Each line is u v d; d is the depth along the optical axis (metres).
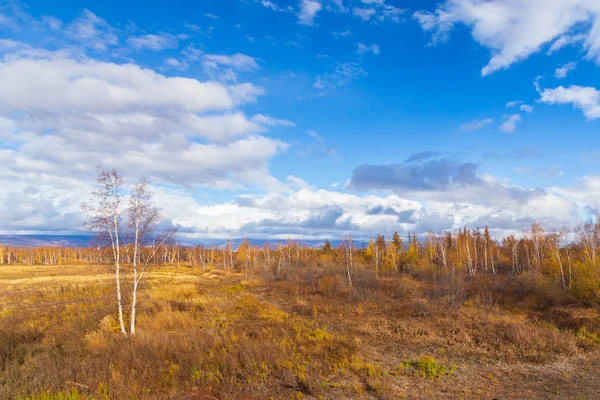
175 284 52.78
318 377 14.12
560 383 14.62
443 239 79.25
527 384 14.46
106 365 14.72
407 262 70.94
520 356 18.16
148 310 28.44
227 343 17.69
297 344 18.66
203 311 29.83
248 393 12.77
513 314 29.09
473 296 37.12
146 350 16.17
